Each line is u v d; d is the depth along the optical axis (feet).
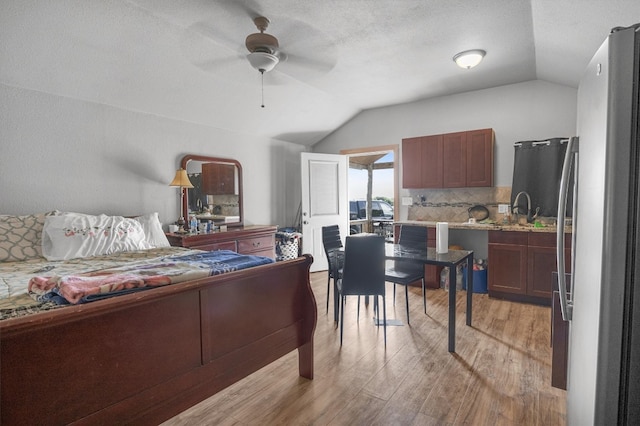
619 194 2.92
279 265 6.71
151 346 4.67
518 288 12.35
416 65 11.93
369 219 26.11
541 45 10.02
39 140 9.91
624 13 6.61
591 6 6.86
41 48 8.77
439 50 10.67
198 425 5.90
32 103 9.75
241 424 5.91
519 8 8.18
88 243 9.14
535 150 13.29
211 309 5.49
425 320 10.76
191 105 13.09
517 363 7.93
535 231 11.94
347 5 8.09
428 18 8.70
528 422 5.89
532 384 7.05
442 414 6.13
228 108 14.11
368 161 26.27
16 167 9.52
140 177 12.38
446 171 14.74
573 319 4.23
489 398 6.59
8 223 8.70
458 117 15.29
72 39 8.84
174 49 10.16
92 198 11.10
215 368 5.56
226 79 12.32
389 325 10.35
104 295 4.54
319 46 10.31
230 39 9.86
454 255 9.36
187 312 5.13
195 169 14.10
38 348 3.65
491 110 14.51
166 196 13.24
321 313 11.49
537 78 13.37
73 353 3.92
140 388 4.55
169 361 4.89
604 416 3.05
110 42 9.27
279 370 7.80
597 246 3.14
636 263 2.90
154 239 11.23
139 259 8.60
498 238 12.71
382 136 17.49
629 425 2.98
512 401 6.48
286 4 8.03
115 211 11.70
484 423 5.88
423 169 15.33
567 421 4.55
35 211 9.89
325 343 9.14
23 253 8.51
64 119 10.40
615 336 2.97
